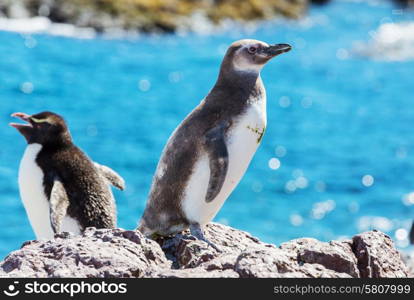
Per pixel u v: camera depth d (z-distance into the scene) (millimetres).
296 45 55438
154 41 50625
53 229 10078
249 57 9453
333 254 7621
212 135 9070
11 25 47375
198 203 9148
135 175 25219
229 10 58438
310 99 41500
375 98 42625
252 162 29047
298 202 24516
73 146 11289
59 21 49219
